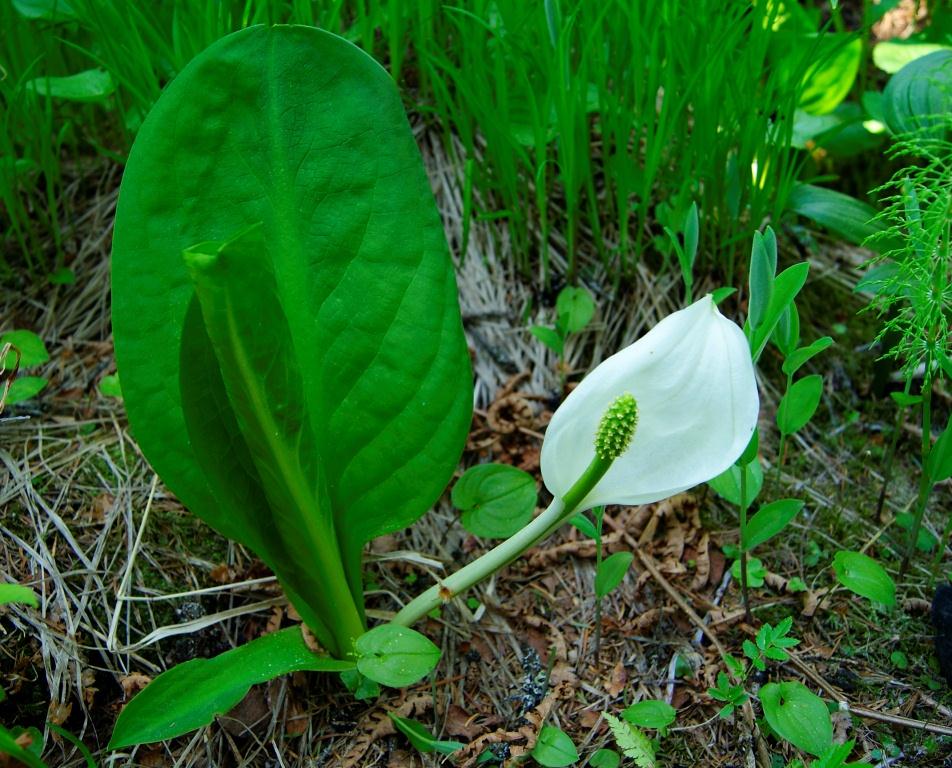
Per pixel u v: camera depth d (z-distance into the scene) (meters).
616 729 0.36
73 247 0.58
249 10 0.51
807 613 0.45
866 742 0.40
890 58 0.62
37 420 0.50
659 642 0.44
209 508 0.38
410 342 0.37
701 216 0.56
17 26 0.56
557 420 0.34
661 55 0.54
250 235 0.28
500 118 0.51
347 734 0.41
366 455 0.38
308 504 0.35
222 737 0.40
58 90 0.51
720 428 0.34
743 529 0.42
